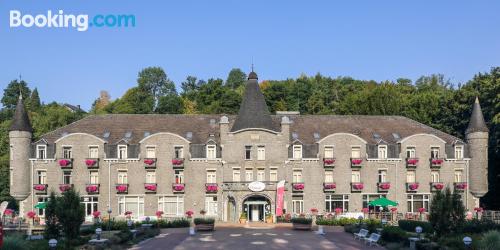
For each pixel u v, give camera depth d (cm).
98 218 6588
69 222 4362
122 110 11969
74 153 7244
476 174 7425
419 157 7481
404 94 11012
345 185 7381
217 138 7475
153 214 7244
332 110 11500
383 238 4644
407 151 7500
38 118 10838
